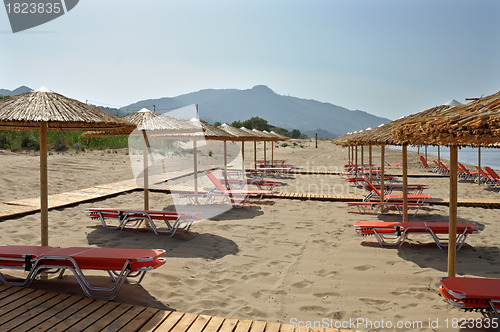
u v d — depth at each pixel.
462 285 3.27
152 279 4.34
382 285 4.30
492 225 7.19
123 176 13.57
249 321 3.27
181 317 3.31
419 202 8.55
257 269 4.79
